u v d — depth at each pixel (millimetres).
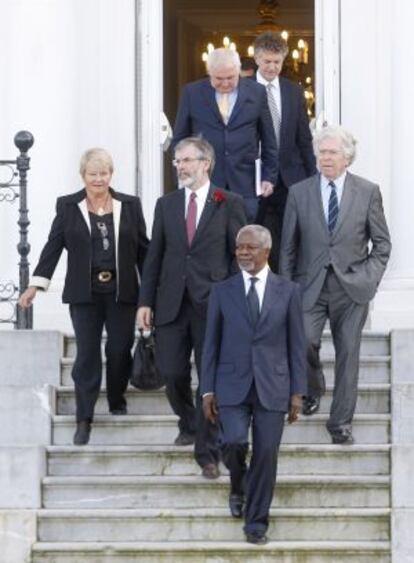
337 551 20766
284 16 32406
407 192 25234
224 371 20531
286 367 20562
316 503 21344
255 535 20734
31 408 22125
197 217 21438
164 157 28406
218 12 32375
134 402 22703
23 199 23656
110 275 21766
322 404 22734
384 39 25766
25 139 23656
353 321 21578
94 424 22266
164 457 21828
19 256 25188
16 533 21109
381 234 21719
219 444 20703
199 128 23031
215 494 21453
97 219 21797
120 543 21016
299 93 23984
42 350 23109
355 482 21328
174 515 21109
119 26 26078
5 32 25516
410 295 24953
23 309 23734
